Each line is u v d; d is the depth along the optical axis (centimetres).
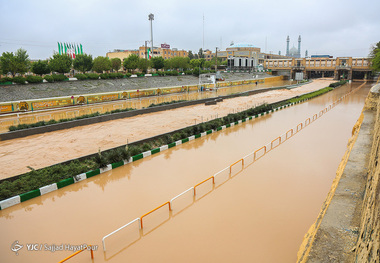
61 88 3906
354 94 4525
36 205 1002
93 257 714
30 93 3503
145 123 2350
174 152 1586
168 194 1063
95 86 4347
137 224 863
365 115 1432
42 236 812
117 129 2136
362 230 366
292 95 4547
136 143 1655
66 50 6144
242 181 1166
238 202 986
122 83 4803
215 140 1834
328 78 9131
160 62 6431
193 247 746
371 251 268
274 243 753
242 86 6625
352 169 728
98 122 2386
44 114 2934
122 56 9350
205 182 1166
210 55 13088
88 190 1116
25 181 1110
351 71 7438
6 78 3472
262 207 947
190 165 1370
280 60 9062
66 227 855
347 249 407
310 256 401
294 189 1081
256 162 1392
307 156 1470
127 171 1307
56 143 1772
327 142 1727
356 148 898
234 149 1625
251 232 805
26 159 1480
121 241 779
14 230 845
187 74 6500
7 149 1656
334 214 507
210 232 811
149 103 3684
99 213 935
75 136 1939
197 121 2441
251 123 2369
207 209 942
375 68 4600
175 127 2197
